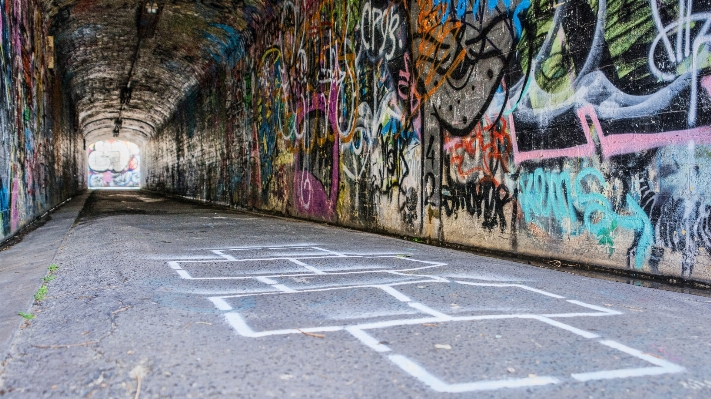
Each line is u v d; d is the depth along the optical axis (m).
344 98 10.40
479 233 6.83
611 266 5.15
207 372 2.47
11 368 2.54
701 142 4.39
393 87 8.69
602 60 5.20
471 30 6.93
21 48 9.95
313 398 2.20
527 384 2.36
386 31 8.87
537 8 5.93
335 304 3.79
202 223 11.07
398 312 3.56
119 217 12.70
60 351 2.76
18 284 4.60
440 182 7.55
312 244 7.46
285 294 4.12
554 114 5.73
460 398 2.21
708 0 4.31
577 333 3.12
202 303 3.79
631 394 2.27
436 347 2.84
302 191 12.59
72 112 26.48
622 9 5.01
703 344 2.95
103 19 15.51
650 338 3.04
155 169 41.78
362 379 2.40
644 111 4.83
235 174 18.36
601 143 5.23
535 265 5.61
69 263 5.56
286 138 13.57
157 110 32.62
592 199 5.32
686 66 4.48
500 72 6.46
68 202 21.03
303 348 2.82
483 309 3.66
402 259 6.04
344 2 10.34
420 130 7.98
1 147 7.62
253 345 2.86
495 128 6.54
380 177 9.12
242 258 6.03
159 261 5.70
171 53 19.81
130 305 3.69
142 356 2.67
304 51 12.27
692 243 4.47
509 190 6.34
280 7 13.51
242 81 17.22
